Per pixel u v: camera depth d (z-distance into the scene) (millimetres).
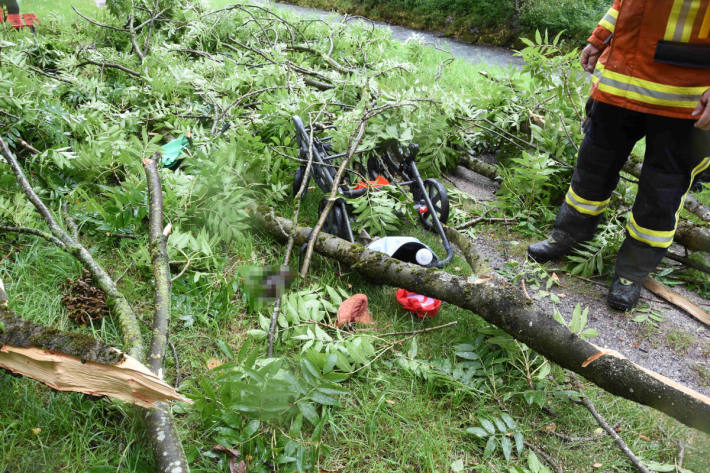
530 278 3730
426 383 2682
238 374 2289
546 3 11500
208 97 4922
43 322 2748
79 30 7547
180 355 2709
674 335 3240
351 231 3502
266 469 2193
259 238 3688
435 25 12953
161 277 2717
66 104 4855
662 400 2285
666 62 2877
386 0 14055
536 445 2467
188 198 3627
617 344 3174
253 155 4020
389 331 3035
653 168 3152
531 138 4918
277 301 2930
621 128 3289
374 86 4664
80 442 2156
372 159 4352
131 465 2113
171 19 7199
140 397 2039
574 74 4723
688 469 2389
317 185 3996
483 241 4137
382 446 2375
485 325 3062
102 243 3412
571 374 2830
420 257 3242
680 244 3889
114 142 3885
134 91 5098
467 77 8031
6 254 3178
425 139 4527
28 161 3936
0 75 4070
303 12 13453
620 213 4125
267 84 5199
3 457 2076
